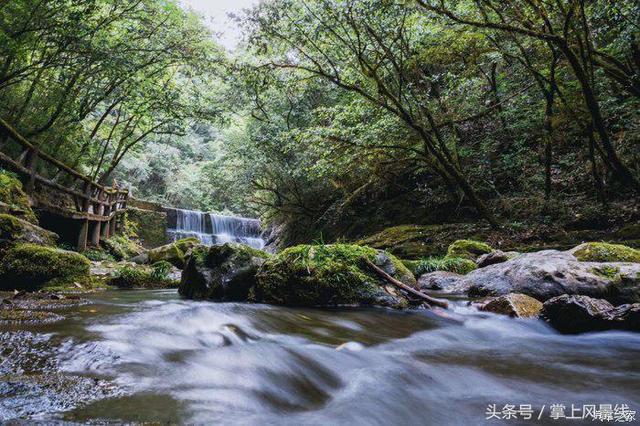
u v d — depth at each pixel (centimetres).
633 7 658
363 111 1097
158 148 2816
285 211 1738
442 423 203
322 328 388
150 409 183
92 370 228
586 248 620
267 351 299
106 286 720
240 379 240
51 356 242
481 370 281
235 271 557
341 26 915
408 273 560
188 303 494
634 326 357
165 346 289
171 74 1298
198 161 3472
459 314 460
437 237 1097
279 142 1499
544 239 896
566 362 301
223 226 2278
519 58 894
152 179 3003
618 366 292
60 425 157
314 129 1099
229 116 1372
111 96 1232
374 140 1084
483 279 604
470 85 1058
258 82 1122
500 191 1156
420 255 1030
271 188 1709
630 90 766
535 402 228
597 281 482
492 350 335
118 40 1010
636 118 859
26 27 805
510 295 463
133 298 551
